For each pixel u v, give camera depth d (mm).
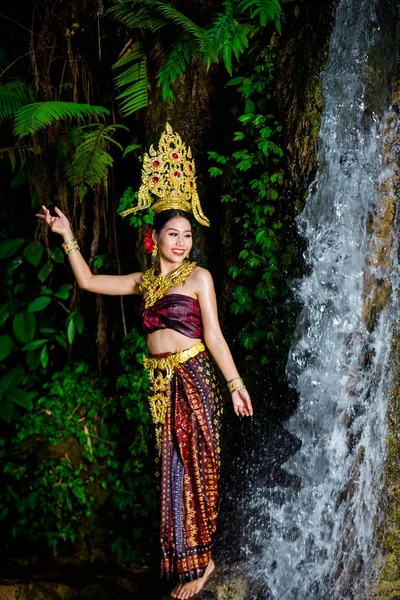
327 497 3527
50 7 4422
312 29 3756
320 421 3629
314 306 3721
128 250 4676
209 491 3078
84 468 4527
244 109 4055
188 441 3053
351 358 3582
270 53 3906
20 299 4867
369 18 3582
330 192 3684
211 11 4164
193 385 3020
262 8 3584
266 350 3939
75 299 4832
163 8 3664
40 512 4383
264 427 3865
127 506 4402
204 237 4270
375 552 3559
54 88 4594
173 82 3938
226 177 4133
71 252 3285
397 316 3725
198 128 4270
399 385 3697
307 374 3715
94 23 4418
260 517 3615
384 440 3646
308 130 3699
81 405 4680
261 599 3244
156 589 3826
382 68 3656
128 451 4547
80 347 4953
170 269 3117
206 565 3135
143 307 3117
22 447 4582
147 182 3104
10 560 4230
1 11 4719
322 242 3703
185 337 3025
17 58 4625
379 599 3525
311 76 3713
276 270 3854
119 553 4266
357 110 3617
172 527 3086
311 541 3486
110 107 4598
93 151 3973
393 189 3650
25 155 4391
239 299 4004
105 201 4598
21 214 4906
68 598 3795
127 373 4520
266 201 3932
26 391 4805
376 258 3645
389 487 3625
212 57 3639
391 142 3674
